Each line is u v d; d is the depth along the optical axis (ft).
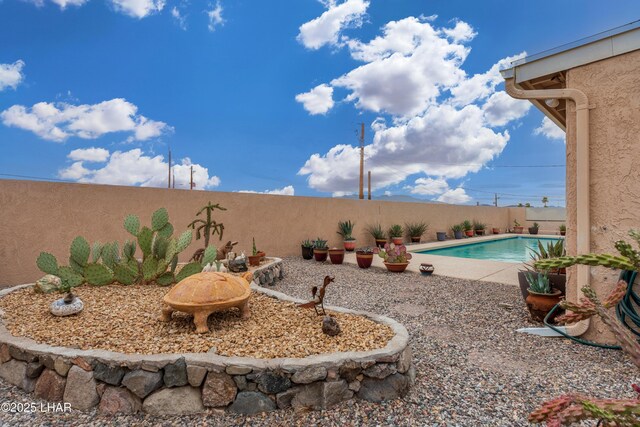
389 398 7.75
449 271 24.97
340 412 7.28
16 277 19.04
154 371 7.41
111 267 15.47
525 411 7.43
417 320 13.80
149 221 24.12
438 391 8.22
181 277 15.05
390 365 7.91
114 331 9.35
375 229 41.86
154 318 10.52
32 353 8.13
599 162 11.60
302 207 33.96
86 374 7.54
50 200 20.18
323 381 7.47
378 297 17.43
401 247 24.95
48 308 11.32
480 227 59.93
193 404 7.29
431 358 10.14
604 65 11.61
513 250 45.29
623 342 3.05
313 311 11.48
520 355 10.52
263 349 8.25
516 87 13.32
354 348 8.32
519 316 14.28
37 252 19.71
